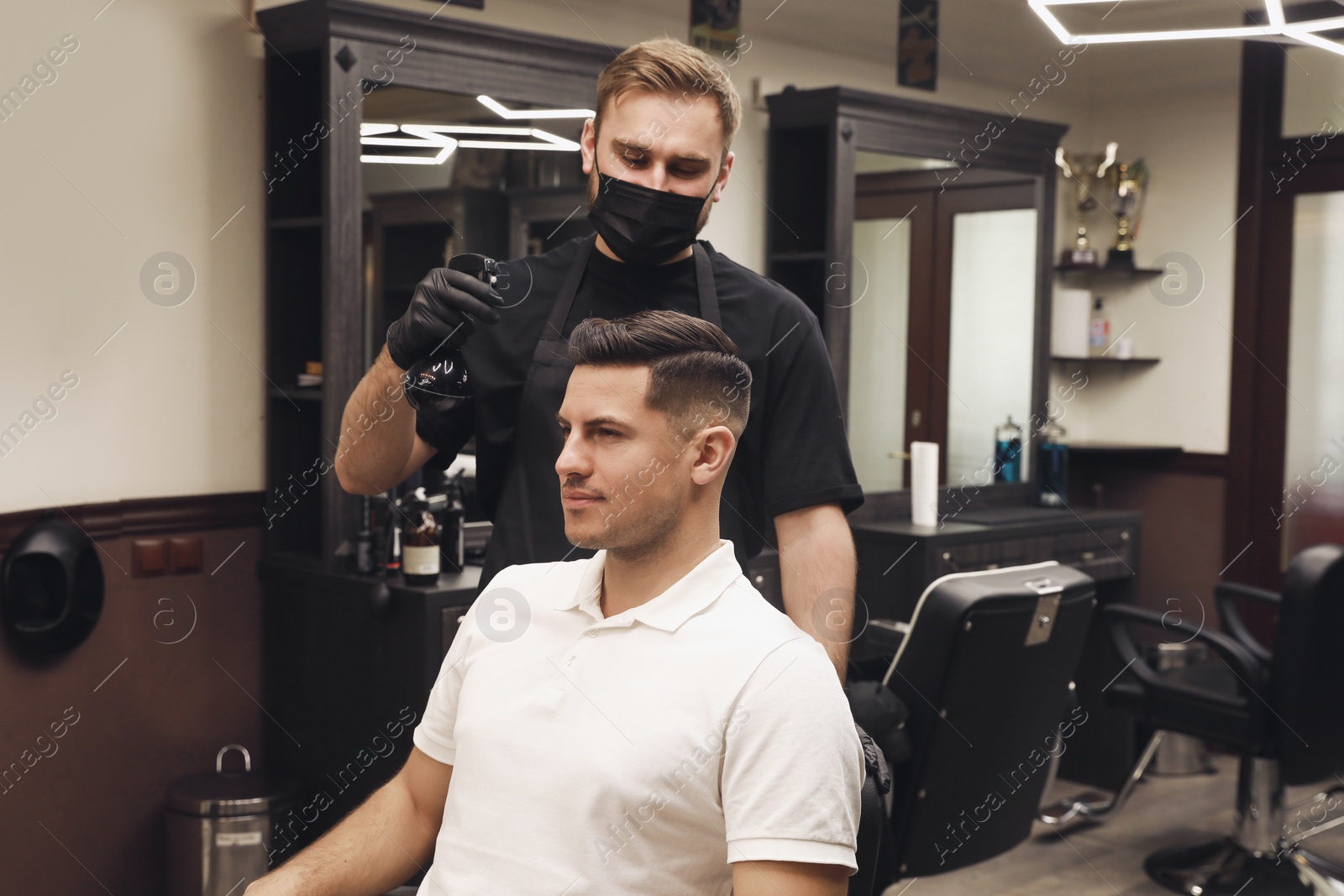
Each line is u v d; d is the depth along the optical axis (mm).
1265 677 3289
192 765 3098
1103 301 4926
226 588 3139
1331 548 3135
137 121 2920
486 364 1618
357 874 1409
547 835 1230
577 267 1633
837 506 1625
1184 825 3861
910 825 2521
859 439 4020
